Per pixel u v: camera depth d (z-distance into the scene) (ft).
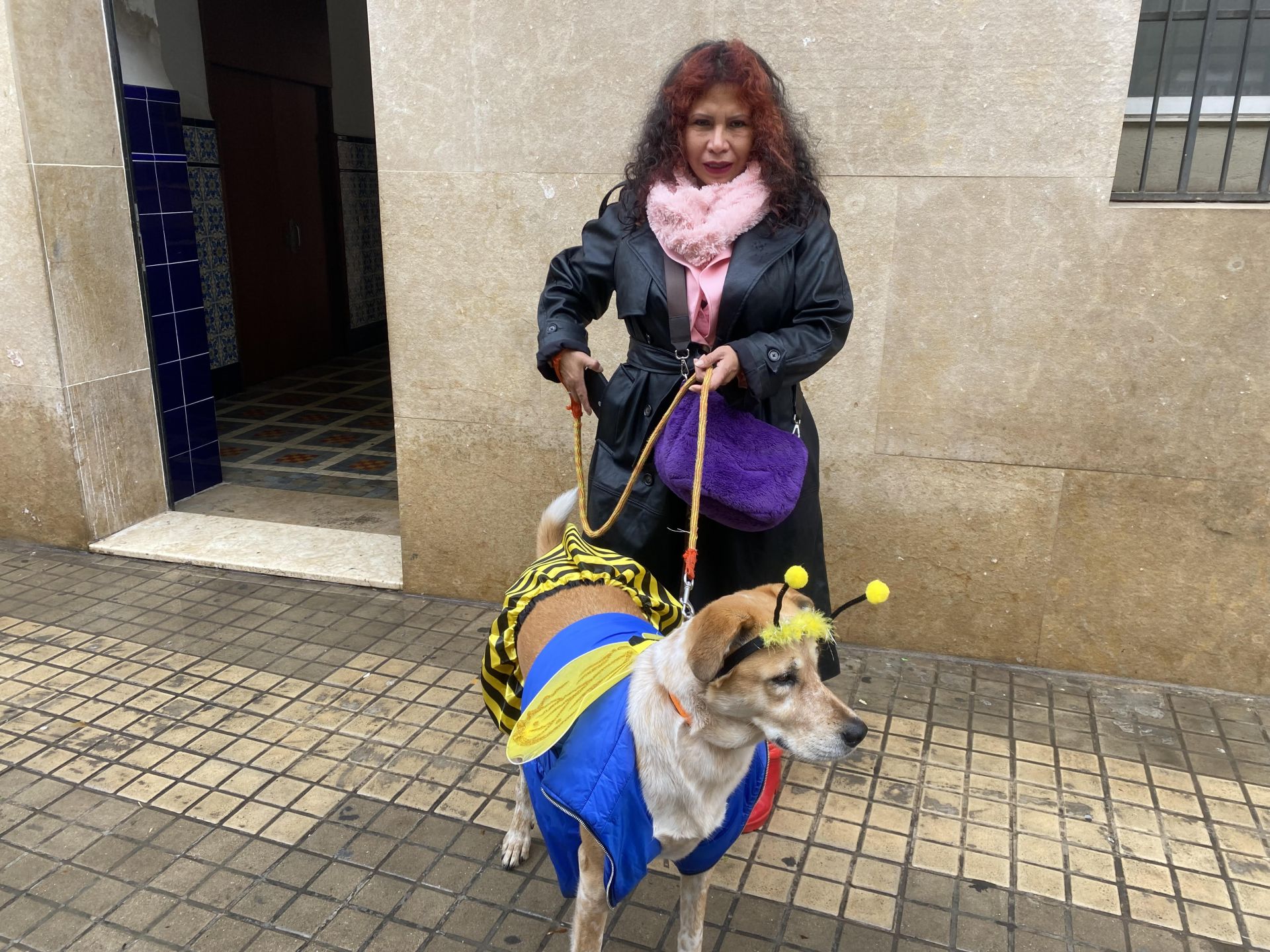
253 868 8.63
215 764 10.19
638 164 8.51
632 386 8.68
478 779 10.01
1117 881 8.62
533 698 6.77
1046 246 10.92
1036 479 11.67
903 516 12.24
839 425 12.13
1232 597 11.45
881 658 12.62
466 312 13.07
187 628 13.41
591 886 6.68
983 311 11.30
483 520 13.89
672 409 8.00
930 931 8.02
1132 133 11.76
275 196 29.89
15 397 15.57
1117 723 11.18
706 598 9.29
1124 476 11.38
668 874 8.63
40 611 13.89
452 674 12.16
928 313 11.47
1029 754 10.53
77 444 15.58
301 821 9.29
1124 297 10.85
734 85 7.83
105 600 14.32
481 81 12.17
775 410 8.52
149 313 16.76
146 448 17.11
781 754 9.25
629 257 8.35
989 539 12.03
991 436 11.66
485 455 13.58
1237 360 10.71
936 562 12.30
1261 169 11.54
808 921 8.11
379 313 37.65
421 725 11.00
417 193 12.81
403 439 13.91
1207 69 11.09
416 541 14.34
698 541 9.10
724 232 7.86
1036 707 11.47
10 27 13.62
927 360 11.62
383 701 11.49
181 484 18.44
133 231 16.21
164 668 12.23
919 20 10.64
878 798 9.77
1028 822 9.42
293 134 30.68
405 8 12.20
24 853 8.76
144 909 8.11
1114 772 10.24
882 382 11.84
